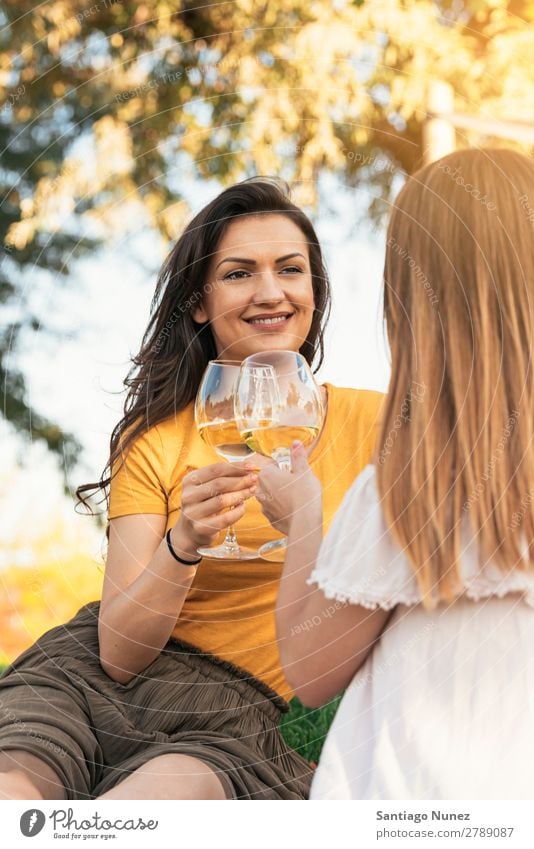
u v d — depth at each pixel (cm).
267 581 190
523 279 138
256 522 194
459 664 131
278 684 190
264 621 189
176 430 206
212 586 190
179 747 166
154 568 178
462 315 138
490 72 495
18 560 406
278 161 511
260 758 173
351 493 139
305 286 208
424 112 478
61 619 394
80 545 412
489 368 135
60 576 400
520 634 131
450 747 128
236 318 206
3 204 533
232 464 174
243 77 504
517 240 140
